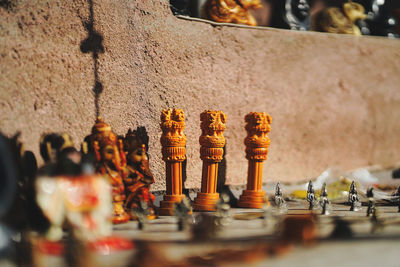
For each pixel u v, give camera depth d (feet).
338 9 3.43
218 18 2.99
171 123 2.55
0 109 2.32
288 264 1.99
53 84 2.47
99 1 2.60
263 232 2.28
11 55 2.36
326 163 3.24
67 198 2.18
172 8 2.90
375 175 3.34
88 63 2.56
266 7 3.38
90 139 2.39
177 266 1.98
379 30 3.62
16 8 2.39
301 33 3.19
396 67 3.50
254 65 3.02
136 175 2.48
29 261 2.00
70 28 2.52
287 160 3.12
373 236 2.22
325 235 2.23
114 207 2.39
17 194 2.28
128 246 2.12
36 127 2.41
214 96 2.90
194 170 2.83
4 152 2.09
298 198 2.85
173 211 2.49
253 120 2.68
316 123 3.21
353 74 3.35
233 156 2.94
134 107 2.69
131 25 2.70
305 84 3.17
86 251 2.06
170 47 2.80
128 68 2.68
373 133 3.41
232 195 2.83
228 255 2.05
